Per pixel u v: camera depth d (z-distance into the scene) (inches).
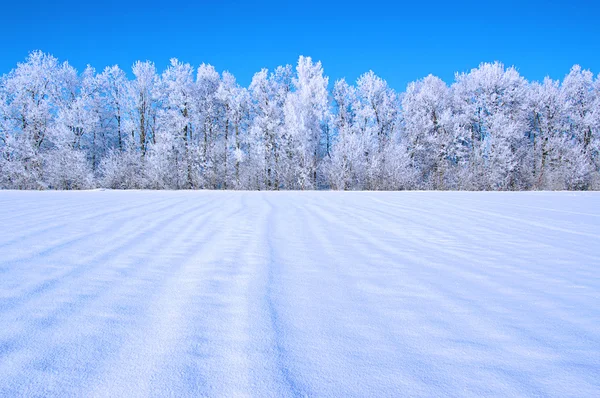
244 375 40.5
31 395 35.7
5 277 75.7
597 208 264.5
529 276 86.7
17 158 859.4
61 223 151.4
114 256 96.5
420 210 238.1
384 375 41.3
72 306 60.2
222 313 59.1
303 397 36.6
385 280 81.0
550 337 52.7
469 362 44.9
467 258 104.7
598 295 72.8
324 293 71.0
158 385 38.0
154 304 62.3
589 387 39.4
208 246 112.5
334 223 171.9
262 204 268.1
